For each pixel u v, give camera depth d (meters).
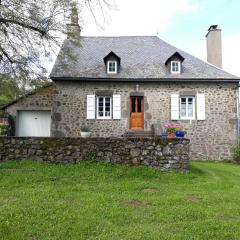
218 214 6.63
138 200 7.54
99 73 17.83
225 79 17.56
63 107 17.64
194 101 17.83
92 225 5.82
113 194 8.00
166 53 19.55
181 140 11.18
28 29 12.97
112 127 17.62
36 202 7.09
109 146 11.16
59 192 7.98
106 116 17.88
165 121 17.58
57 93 17.72
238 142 17.39
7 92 14.47
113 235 5.40
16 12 12.49
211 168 13.22
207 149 17.48
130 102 17.78
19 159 11.25
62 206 6.81
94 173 10.05
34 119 18.66
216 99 17.75
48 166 10.66
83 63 18.56
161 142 11.16
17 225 5.78
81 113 17.64
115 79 17.55
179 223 6.04
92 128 17.59
